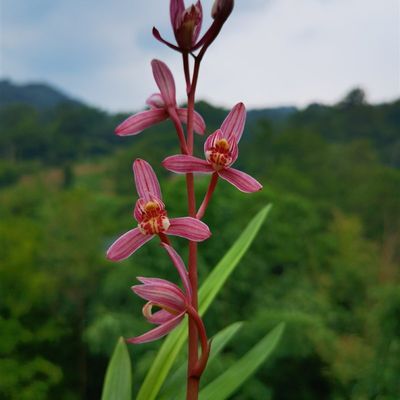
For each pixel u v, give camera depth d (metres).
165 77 1.99
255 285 9.90
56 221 11.21
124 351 2.28
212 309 8.84
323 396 8.66
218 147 1.84
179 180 9.36
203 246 8.87
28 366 9.16
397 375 7.43
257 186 1.85
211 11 1.89
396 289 7.76
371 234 25.55
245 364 2.19
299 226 13.27
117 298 9.18
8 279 9.64
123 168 42.06
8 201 25.73
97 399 10.91
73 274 10.77
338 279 12.39
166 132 44.62
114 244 1.82
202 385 6.83
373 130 62.34
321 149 39.69
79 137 92.94
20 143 88.31
